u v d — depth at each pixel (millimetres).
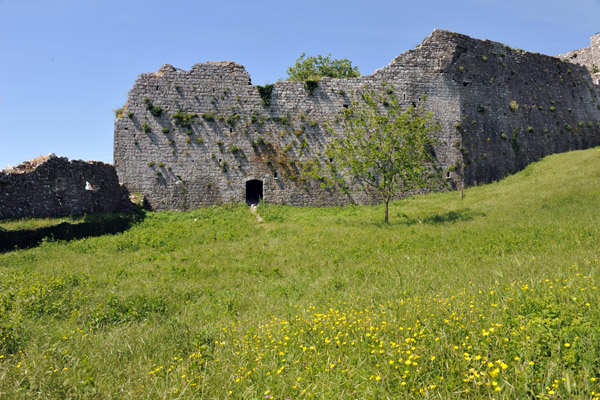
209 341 6898
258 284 11469
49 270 13008
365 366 5516
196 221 24062
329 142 28438
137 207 26172
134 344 6871
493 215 19766
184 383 5262
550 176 28547
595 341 5043
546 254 11094
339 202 28719
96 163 23359
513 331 5715
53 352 6254
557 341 5246
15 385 5215
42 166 19359
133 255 15992
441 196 28719
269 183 27969
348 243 16219
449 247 13859
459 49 31094
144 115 26953
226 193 27547
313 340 6395
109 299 9430
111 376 5645
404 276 10602
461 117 30594
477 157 30906
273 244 17391
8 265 13867
